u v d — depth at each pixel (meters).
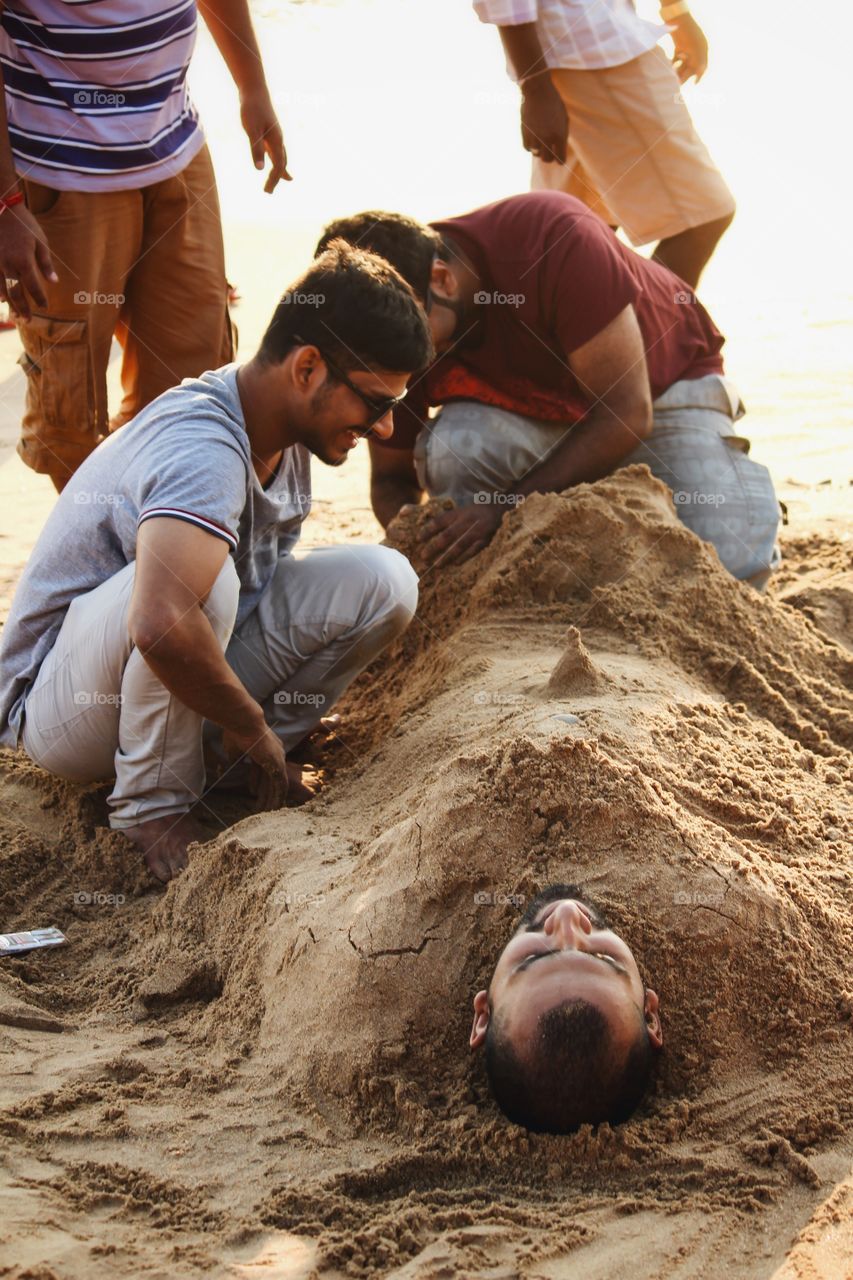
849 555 5.41
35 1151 2.52
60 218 4.62
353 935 2.88
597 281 4.38
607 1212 2.34
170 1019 3.08
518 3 5.52
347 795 3.69
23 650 3.74
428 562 4.55
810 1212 2.31
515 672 3.88
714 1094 2.63
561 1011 2.48
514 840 2.92
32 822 3.82
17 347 8.23
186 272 4.97
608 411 4.51
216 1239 2.29
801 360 8.46
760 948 2.80
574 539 4.31
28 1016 3.01
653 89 5.87
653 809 2.95
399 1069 2.71
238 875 3.29
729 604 4.27
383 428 3.54
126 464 3.50
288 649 3.86
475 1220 2.33
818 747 3.87
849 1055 2.69
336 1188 2.44
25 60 4.49
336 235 4.20
